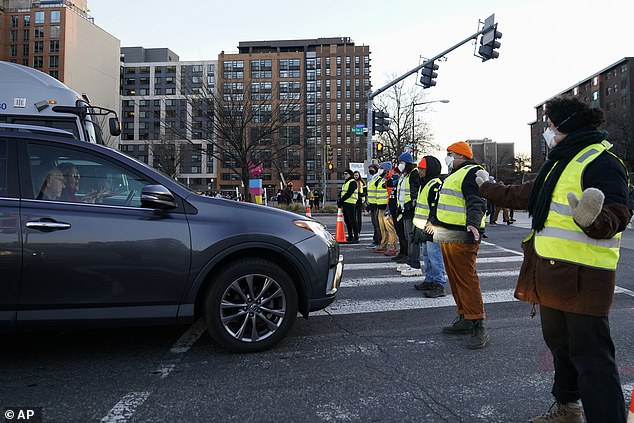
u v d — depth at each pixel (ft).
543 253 8.46
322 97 354.13
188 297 12.94
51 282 11.93
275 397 10.85
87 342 14.71
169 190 13.26
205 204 13.52
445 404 10.58
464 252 14.49
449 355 13.76
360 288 23.21
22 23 303.07
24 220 11.87
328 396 10.93
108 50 338.13
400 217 28.14
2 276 11.62
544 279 8.43
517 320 17.66
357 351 14.05
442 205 14.85
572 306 8.07
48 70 298.97
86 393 11.02
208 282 13.46
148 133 339.57
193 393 11.03
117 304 12.43
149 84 388.98
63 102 29.32
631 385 11.52
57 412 10.05
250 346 13.58
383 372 12.41
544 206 8.52
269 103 99.14
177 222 12.98
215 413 10.06
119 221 12.51
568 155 8.43
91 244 12.18
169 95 375.45
